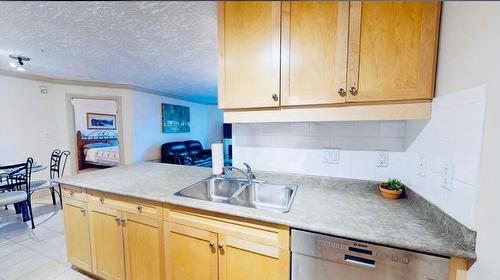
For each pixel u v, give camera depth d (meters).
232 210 1.16
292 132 1.64
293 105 1.22
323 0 0.99
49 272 1.90
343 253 0.97
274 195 1.59
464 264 0.81
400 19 1.02
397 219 1.04
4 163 3.31
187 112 6.68
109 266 1.64
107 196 1.58
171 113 5.90
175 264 1.38
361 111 1.13
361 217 1.07
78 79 4.07
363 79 1.08
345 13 1.08
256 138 1.75
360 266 0.94
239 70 1.29
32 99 3.77
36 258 2.09
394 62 1.04
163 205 1.38
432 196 1.05
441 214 0.97
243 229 1.17
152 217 1.42
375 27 1.05
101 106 6.68
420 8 0.99
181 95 6.07
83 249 1.76
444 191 0.95
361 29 1.07
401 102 1.07
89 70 3.38
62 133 4.14
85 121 6.34
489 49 0.73
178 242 1.36
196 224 1.29
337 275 0.99
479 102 0.76
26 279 1.82
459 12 0.86
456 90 0.87
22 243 2.35
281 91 1.21
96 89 4.37
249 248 1.16
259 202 1.63
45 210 3.23
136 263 1.52
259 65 1.24
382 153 1.42
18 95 3.61
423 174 1.13
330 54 1.12
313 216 1.08
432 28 0.99
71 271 1.91
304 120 1.23
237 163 1.83
